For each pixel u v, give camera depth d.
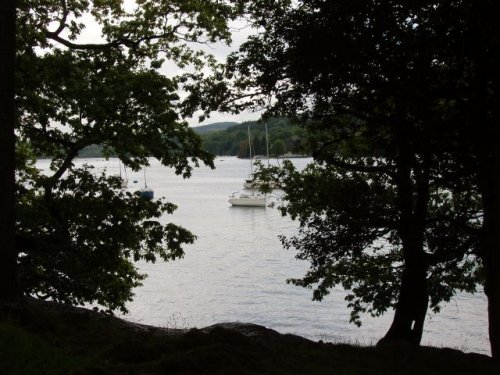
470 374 6.94
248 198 81.56
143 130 16.28
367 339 23.22
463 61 8.55
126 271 18.19
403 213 11.72
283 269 36.84
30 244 14.14
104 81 16.33
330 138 14.27
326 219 12.86
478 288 30.80
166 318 26.73
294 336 8.57
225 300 29.86
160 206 17.31
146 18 16.45
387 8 8.25
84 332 6.40
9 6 8.14
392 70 8.92
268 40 10.65
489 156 8.95
